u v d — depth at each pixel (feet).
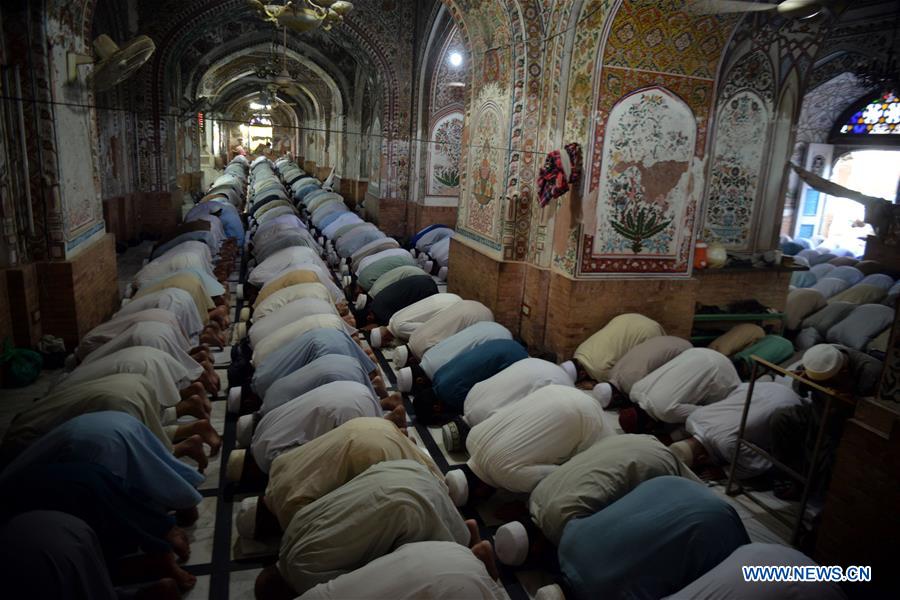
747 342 16.67
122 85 29.84
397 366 15.81
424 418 13.50
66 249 15.81
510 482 9.73
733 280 19.79
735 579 6.43
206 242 24.31
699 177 16.63
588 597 7.47
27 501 7.03
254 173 72.54
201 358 14.07
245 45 45.06
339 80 47.29
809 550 9.48
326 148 62.75
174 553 8.72
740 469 11.19
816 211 34.17
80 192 17.19
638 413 13.12
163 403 11.07
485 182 20.03
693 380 12.41
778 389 11.55
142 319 13.33
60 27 15.55
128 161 31.17
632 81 15.52
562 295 16.80
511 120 17.95
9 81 14.47
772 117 19.81
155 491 8.42
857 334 17.76
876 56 26.17
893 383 8.07
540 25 17.30
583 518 8.14
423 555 6.08
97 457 7.93
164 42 31.14
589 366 15.23
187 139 48.52
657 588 7.07
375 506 6.93
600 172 15.83
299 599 5.96
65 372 13.67
